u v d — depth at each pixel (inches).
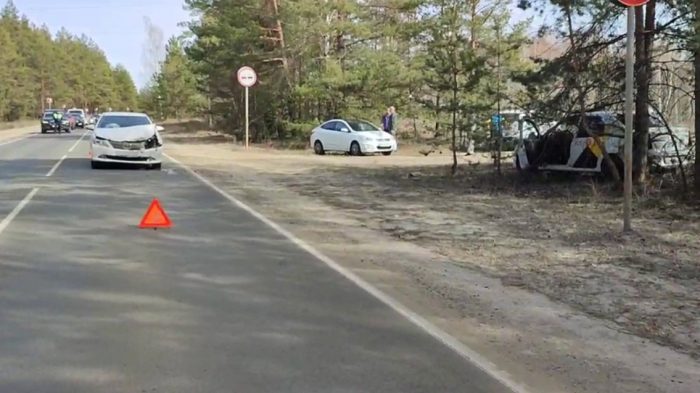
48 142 1550.2
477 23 706.8
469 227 469.7
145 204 558.3
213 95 1802.4
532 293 306.3
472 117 730.8
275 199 616.4
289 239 424.8
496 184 693.3
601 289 310.5
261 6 1405.0
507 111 693.3
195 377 203.0
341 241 423.5
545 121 614.5
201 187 688.4
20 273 325.4
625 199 429.7
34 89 4138.8
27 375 203.5
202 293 295.9
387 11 1315.2
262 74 1465.3
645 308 282.2
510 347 236.4
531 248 398.3
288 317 264.1
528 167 689.6
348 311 273.7
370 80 1279.5
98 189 650.8
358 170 889.5
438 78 730.8
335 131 1208.8
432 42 738.8
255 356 221.1
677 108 573.3
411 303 288.2
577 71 574.6
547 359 225.5
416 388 197.9
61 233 428.5
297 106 1464.1
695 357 229.0
